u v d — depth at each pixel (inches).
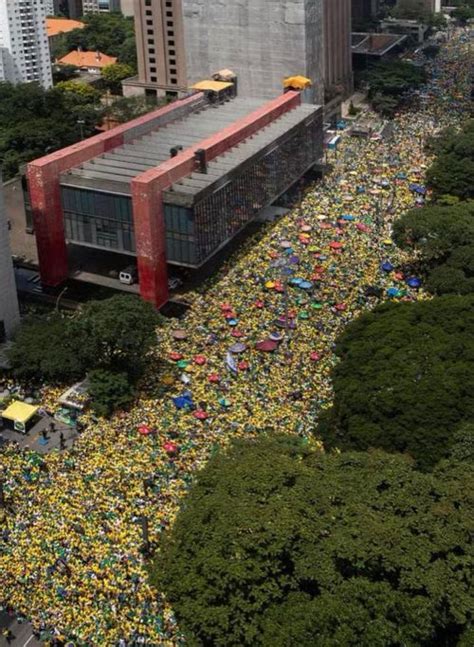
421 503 3752.5
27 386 6171.3
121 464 5142.7
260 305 7150.6
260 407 5698.8
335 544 3540.8
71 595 4202.8
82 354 5885.8
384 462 4035.4
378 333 5492.1
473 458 4222.4
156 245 7214.6
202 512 3838.6
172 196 7071.9
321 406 5698.8
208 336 6663.4
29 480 5064.0
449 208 7682.1
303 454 4370.1
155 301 7322.8
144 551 4436.5
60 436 5590.6
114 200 7431.1
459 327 5472.4
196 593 3563.0
